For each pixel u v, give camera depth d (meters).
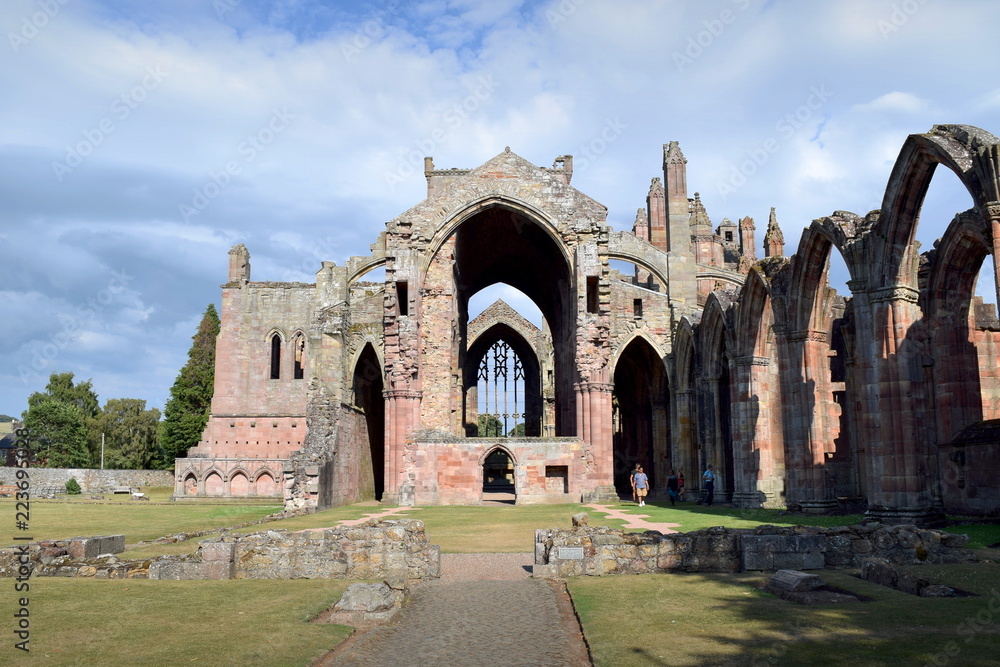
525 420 65.50
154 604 10.34
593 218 40.41
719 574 12.73
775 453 32.53
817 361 25.73
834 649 7.61
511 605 10.90
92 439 84.94
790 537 13.11
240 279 60.38
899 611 9.38
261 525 24.14
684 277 44.22
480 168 41.28
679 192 45.50
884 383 20.33
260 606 10.23
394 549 13.12
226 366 58.44
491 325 63.69
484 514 29.47
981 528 18.19
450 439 37.19
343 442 38.09
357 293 46.69
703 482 36.56
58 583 12.20
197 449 57.16
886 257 20.55
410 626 9.63
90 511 34.47
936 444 22.77
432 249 40.53
